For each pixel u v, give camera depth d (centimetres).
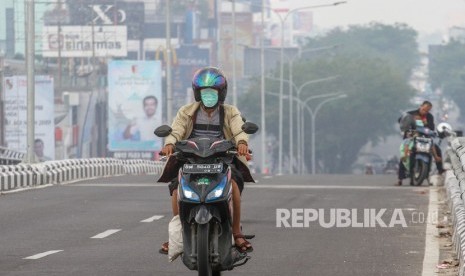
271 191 4369
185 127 1895
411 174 4812
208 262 1788
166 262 2288
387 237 2739
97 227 2977
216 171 1834
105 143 16638
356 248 2528
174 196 1878
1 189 4488
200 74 1884
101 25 19738
